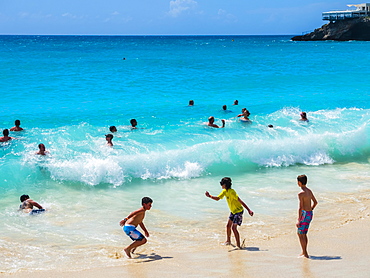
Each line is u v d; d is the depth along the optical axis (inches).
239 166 563.5
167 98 968.9
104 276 254.1
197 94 1029.8
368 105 911.0
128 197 448.8
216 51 3029.0
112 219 384.5
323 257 282.8
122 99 943.0
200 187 488.1
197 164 539.5
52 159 518.9
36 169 492.1
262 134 668.7
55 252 310.3
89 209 409.4
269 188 482.9
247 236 344.8
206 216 396.2
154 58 2175.2
